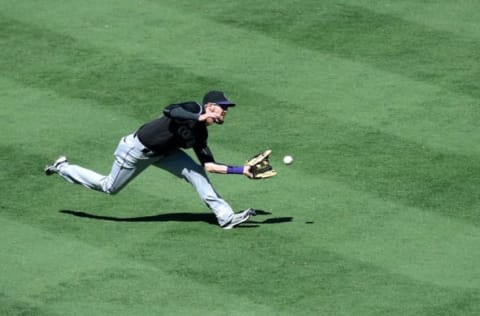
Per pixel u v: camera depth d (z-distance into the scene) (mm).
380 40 67438
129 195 55000
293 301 47375
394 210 53781
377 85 63594
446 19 69500
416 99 62469
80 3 70562
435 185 55719
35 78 63844
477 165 57250
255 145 58844
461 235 52031
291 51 66312
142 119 60594
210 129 60156
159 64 65000
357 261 50000
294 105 61938
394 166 57094
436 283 48656
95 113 61094
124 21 68750
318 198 54719
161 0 70812
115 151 53594
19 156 57531
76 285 48156
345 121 60656
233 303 47188
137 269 49250
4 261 49688
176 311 46656
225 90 63031
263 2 70625
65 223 52500
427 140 59188
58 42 66812
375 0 71062
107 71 64438
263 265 49625
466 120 60844
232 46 66688
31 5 70312
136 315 46375
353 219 53125
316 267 49531
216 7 70125
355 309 46938
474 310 46969
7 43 66750
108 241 51156
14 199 54250
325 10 69938
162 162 52000
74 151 58125
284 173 56656
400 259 50250
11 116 60781
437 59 65875
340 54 66188
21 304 46969
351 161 57469
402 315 46625
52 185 55438
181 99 62250
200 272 49094
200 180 51812
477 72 64812
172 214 53625
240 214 52000
